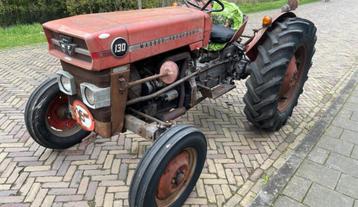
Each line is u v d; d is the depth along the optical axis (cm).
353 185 295
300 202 273
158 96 274
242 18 387
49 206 261
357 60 673
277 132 382
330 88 519
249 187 290
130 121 256
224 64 367
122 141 351
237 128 389
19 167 305
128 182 291
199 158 259
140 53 243
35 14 1096
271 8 1364
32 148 335
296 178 302
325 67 623
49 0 1098
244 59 385
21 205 261
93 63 217
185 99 312
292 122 407
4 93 466
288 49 327
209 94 334
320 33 924
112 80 232
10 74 545
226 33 345
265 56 332
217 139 364
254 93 335
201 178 299
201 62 339
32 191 276
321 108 446
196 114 421
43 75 545
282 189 288
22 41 777
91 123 258
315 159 331
